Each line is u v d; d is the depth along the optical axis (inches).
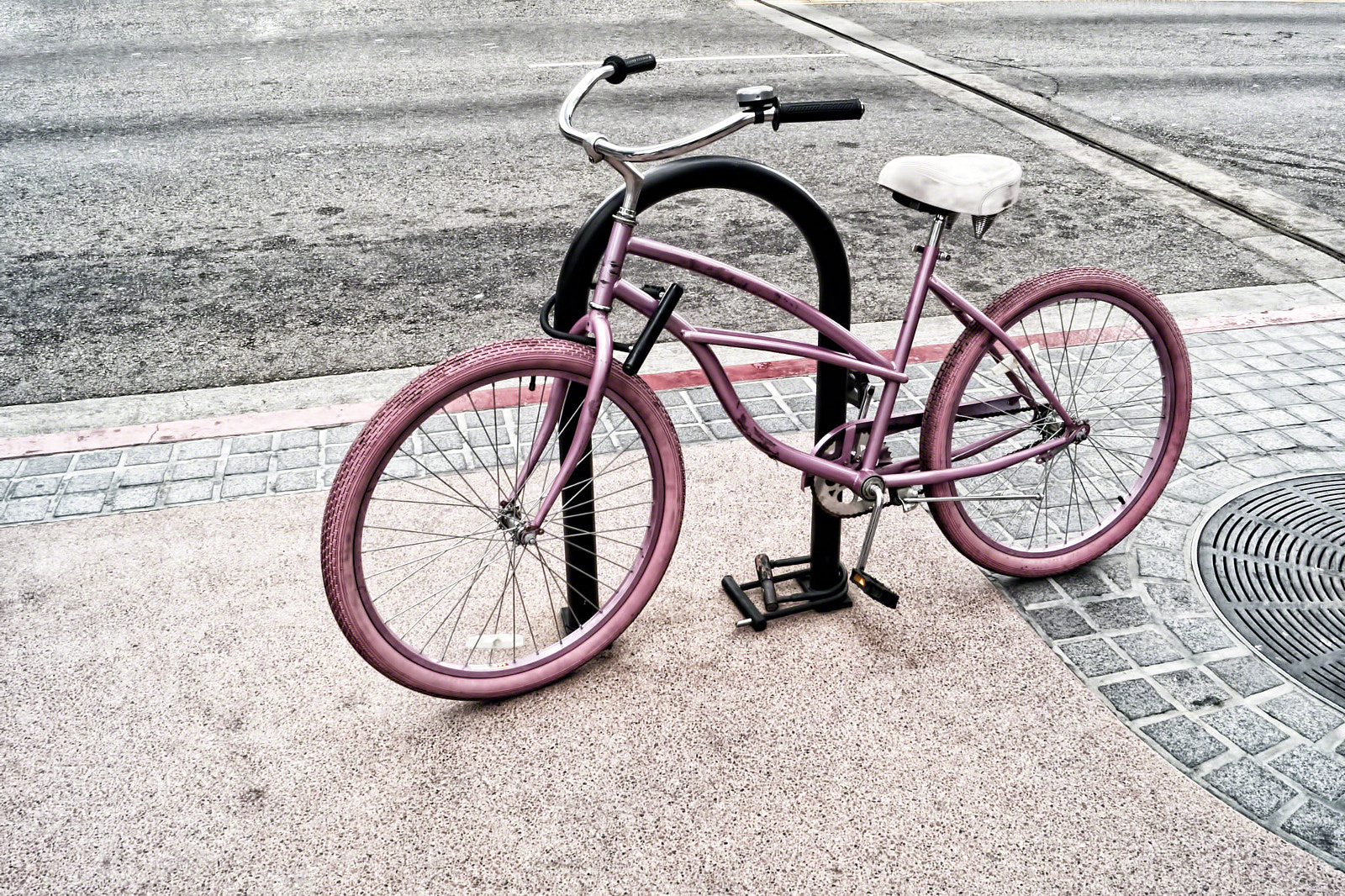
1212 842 91.8
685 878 89.5
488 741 104.2
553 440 156.6
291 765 101.3
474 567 130.5
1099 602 122.8
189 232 242.4
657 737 104.3
